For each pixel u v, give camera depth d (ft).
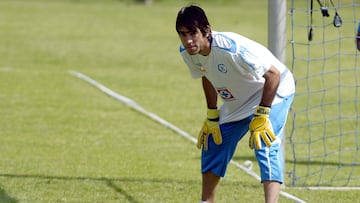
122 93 169.68
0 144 113.80
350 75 205.36
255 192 88.63
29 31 281.13
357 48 98.63
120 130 128.47
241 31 292.61
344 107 160.76
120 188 88.33
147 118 140.67
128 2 428.15
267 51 69.46
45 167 98.58
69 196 83.61
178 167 101.81
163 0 445.78
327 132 135.74
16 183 88.94
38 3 388.98
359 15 317.42
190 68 70.64
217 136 71.00
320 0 87.35
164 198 84.28
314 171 105.50
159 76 197.57
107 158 106.11
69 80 183.52
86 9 355.77
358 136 132.77
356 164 105.50
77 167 99.30
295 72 207.72
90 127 130.00
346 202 85.87
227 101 70.85
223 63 66.18
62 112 142.92
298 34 270.87
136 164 102.68
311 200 86.48
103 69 207.51
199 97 168.14
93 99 158.81
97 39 268.82
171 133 127.54
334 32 279.08
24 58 222.07
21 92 163.43
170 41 269.44
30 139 118.21
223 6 410.72
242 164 106.42
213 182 72.90
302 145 124.57
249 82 68.13
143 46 255.50
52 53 233.76
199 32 64.08
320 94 176.76
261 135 66.74
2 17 313.94
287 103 70.38
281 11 88.99
